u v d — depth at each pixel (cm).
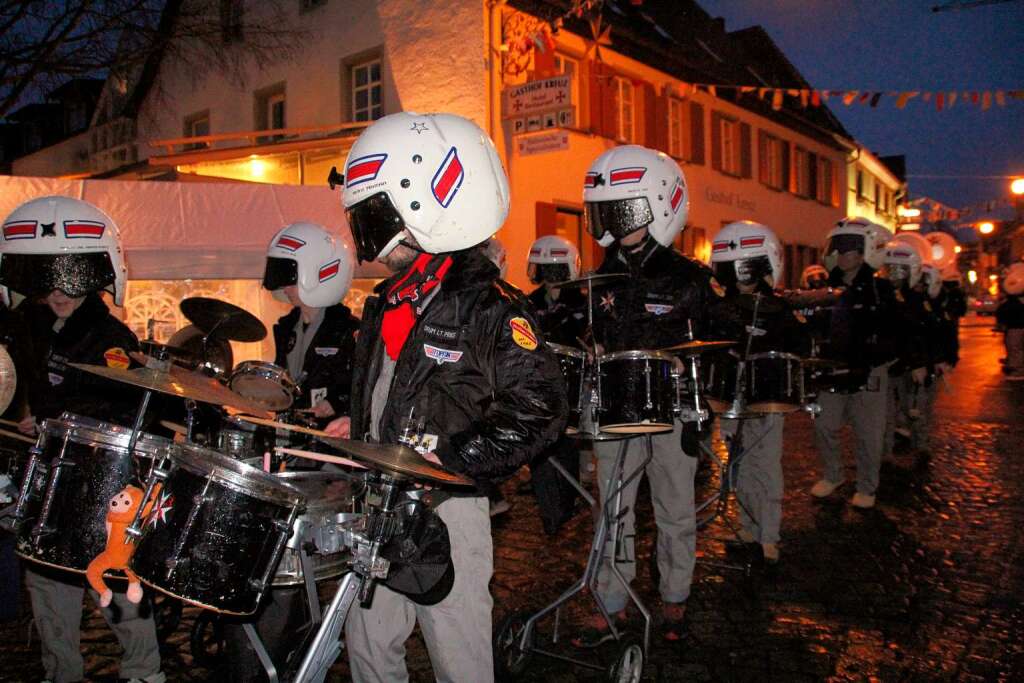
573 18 1404
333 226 877
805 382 566
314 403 471
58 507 265
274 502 237
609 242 416
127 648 356
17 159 2661
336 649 263
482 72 1280
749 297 501
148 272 796
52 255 348
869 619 457
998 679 385
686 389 407
